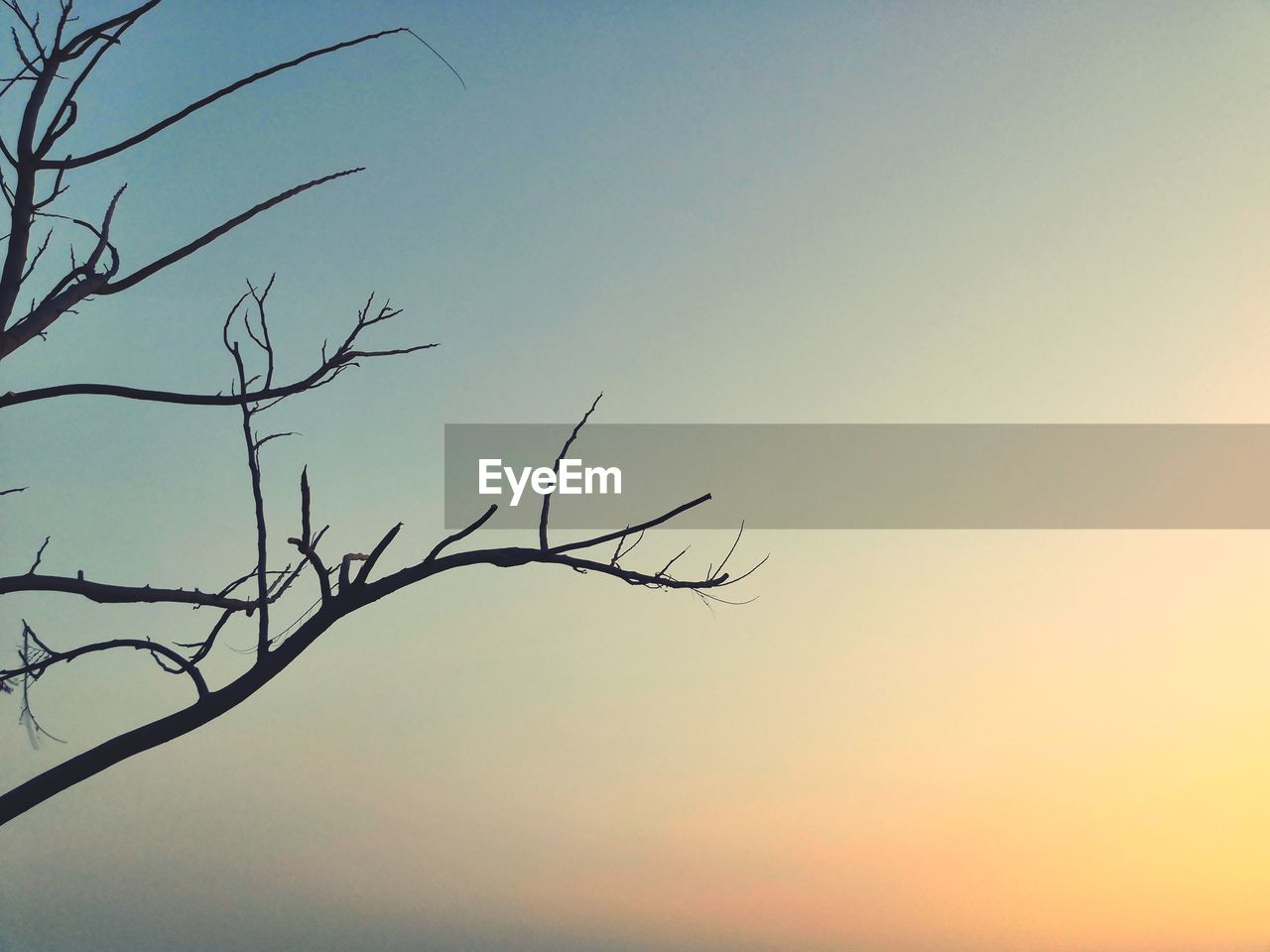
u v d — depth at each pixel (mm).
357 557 7828
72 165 7270
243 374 7996
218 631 8539
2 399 7629
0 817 6609
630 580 7383
